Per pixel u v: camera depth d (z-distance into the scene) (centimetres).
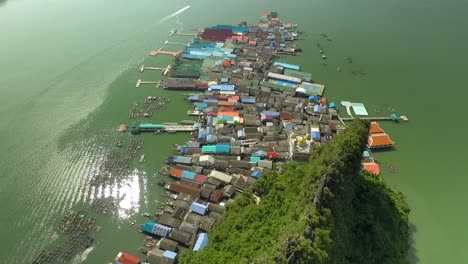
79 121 16812
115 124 16662
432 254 11925
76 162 14775
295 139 15300
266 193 12356
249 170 14125
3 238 12050
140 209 12962
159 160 14862
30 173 14300
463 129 16900
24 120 16762
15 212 12862
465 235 12500
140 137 15975
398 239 11694
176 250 11488
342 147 11312
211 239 10862
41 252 11625
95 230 12244
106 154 15150
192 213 12462
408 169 14912
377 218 11612
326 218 9519
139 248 11706
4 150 15262
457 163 15212
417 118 17488
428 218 13050
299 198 10519
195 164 14412
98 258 11469
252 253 9575
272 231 10219
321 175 10519
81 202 13212
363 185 12044
